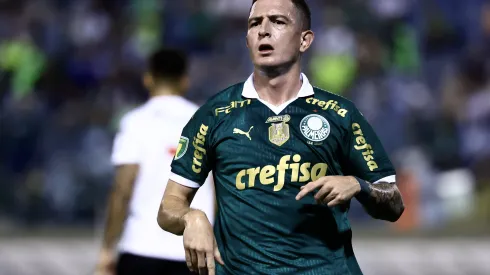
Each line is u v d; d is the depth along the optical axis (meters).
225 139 11.77
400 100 43.69
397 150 41.09
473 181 39.97
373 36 48.97
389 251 33.47
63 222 38.50
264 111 11.79
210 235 11.08
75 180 39.16
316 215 11.55
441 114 43.38
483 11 51.03
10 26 49.22
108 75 46.88
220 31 50.09
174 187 12.05
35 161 40.12
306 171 11.55
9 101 43.16
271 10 11.82
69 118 41.53
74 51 48.34
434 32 49.97
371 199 11.38
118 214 17.64
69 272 32.38
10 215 38.47
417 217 38.00
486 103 43.91
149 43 49.22
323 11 49.28
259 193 11.58
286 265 11.50
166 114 17.83
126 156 17.55
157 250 17.28
